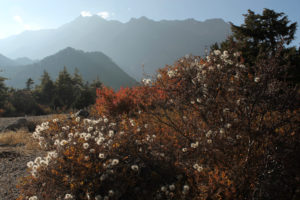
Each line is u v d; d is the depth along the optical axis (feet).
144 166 11.87
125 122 16.34
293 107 9.36
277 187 8.02
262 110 9.64
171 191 10.41
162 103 12.53
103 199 9.98
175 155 11.62
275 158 8.46
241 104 10.16
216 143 9.70
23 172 15.28
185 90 11.47
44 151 19.54
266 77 9.39
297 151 8.16
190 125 11.44
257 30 32.99
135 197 10.60
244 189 8.63
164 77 13.71
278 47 9.97
